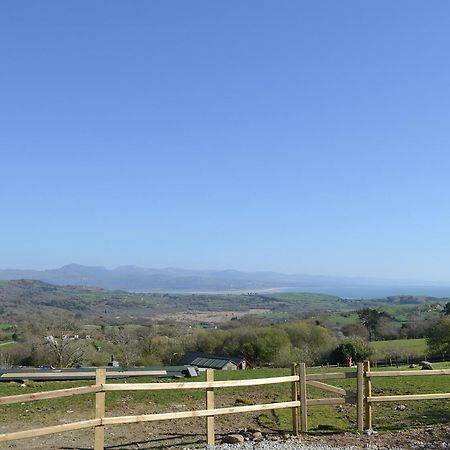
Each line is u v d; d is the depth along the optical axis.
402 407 14.70
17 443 11.45
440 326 45.34
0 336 53.78
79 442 11.54
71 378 19.78
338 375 12.29
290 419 13.58
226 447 10.91
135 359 45.94
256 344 48.06
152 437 11.94
